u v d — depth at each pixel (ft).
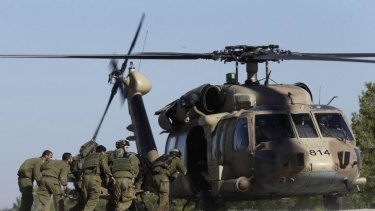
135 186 182.70
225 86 203.00
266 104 194.29
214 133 196.03
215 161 193.16
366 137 310.45
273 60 199.31
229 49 202.39
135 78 218.38
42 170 183.62
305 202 223.51
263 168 180.65
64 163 183.93
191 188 206.28
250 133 184.14
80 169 182.19
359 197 290.15
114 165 174.29
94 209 174.50
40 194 182.39
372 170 299.17
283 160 178.50
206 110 200.85
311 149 179.63
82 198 179.73
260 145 182.19
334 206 194.29
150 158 207.00
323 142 181.98
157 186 180.96
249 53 200.03
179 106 208.54
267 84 203.51
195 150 207.00
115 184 173.27
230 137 189.06
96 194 172.55
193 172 205.87
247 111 188.85
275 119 186.19
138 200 183.21
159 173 180.96
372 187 293.84
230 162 189.16
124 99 222.69
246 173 184.44
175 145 212.84
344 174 180.24
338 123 188.44
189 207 281.95
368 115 320.29
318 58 175.83
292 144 180.24
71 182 186.19
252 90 197.16
